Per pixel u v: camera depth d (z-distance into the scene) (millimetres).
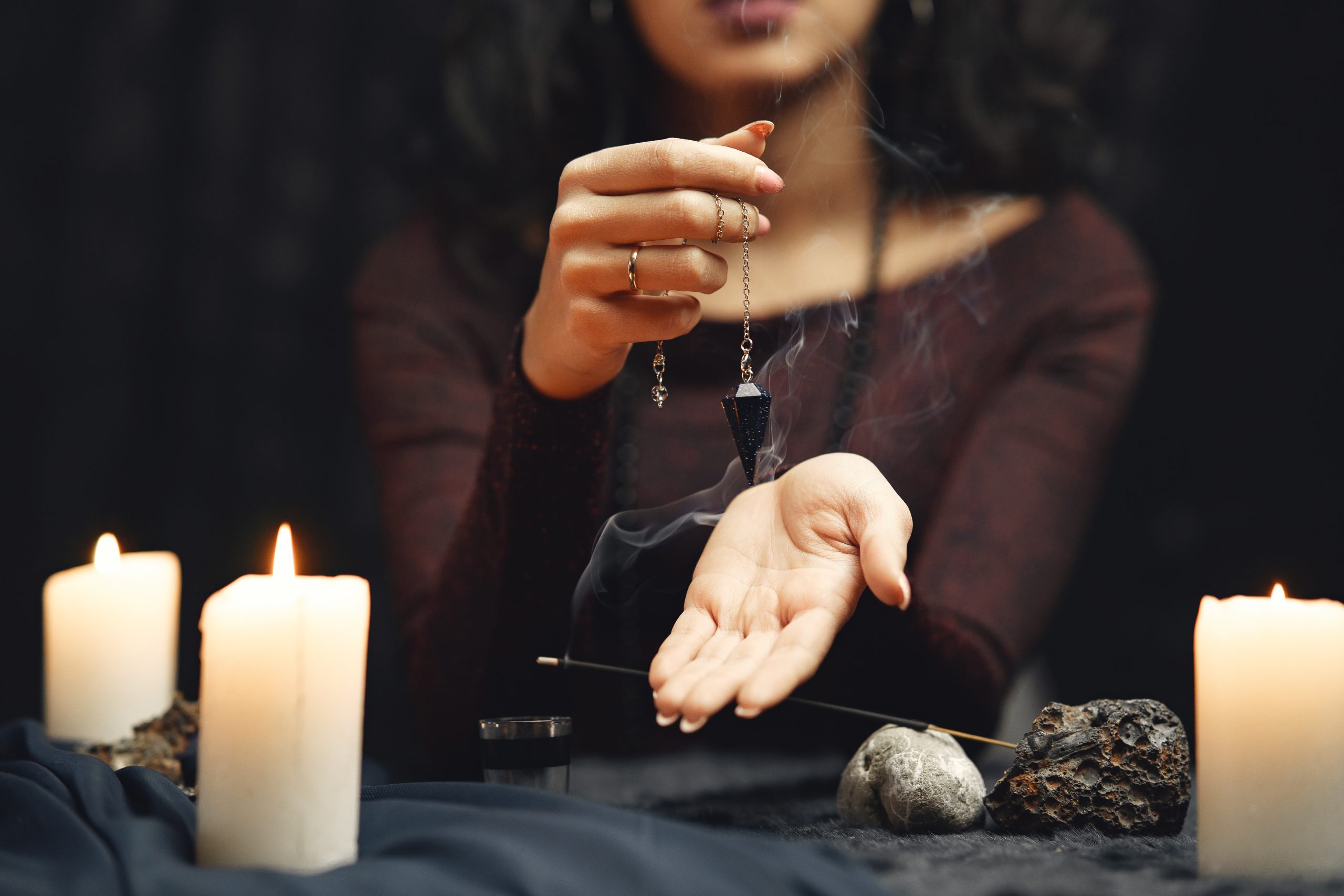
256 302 2480
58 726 1128
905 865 830
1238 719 818
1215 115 2697
